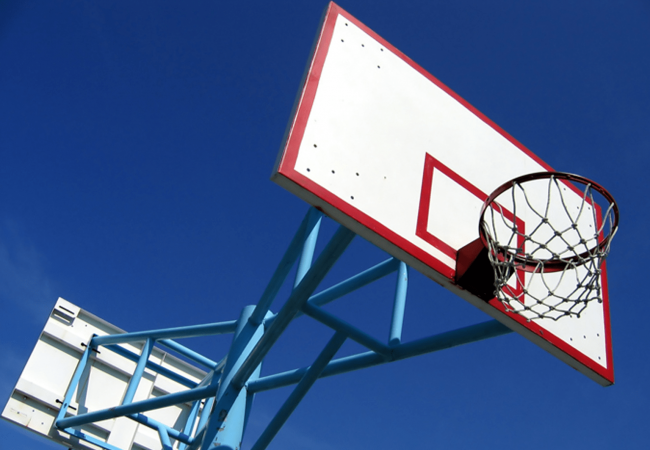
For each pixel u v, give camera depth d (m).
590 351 3.79
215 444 4.70
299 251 4.88
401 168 3.48
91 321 7.44
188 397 5.42
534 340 3.62
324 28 3.69
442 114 3.96
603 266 4.25
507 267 3.24
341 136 3.35
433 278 3.35
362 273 5.12
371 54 3.83
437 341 4.02
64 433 6.64
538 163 4.25
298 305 4.07
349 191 3.20
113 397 7.19
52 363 6.95
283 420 4.27
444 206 3.55
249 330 5.46
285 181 3.04
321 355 4.27
